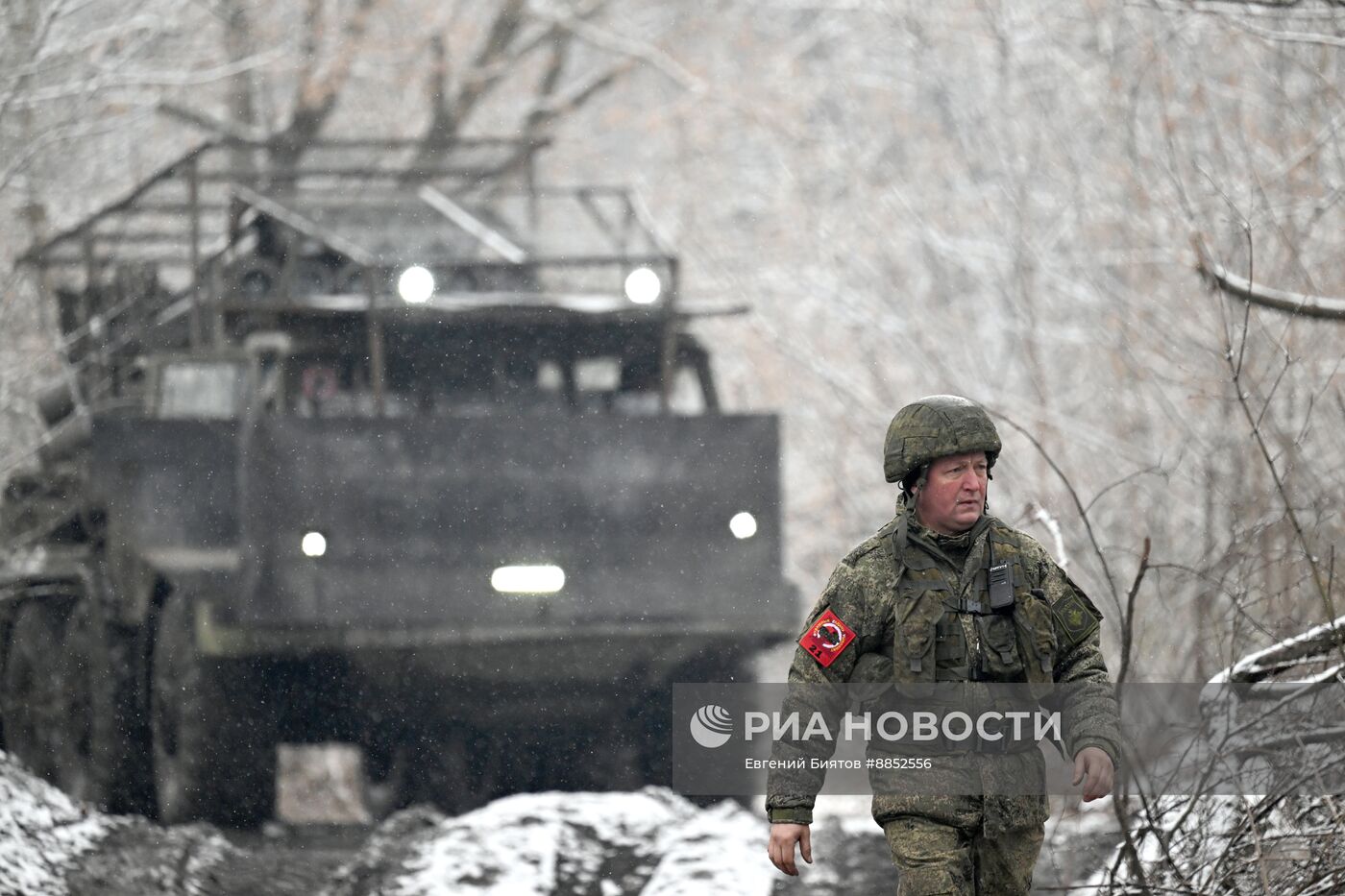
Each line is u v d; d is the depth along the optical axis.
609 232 37.97
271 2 67.69
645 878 27.14
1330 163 44.75
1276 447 36.19
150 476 35.03
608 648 33.91
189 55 64.69
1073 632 15.57
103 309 40.06
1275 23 44.81
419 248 36.88
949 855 15.16
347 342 36.00
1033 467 53.28
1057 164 58.06
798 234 70.00
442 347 35.94
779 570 34.44
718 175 76.00
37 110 54.56
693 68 79.25
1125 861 21.61
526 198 38.38
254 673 34.03
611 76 80.19
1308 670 24.28
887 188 65.75
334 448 34.47
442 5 76.69
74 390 40.56
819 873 27.33
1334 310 27.45
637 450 34.56
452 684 33.72
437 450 34.34
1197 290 46.34
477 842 28.17
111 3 57.88
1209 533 33.66
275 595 34.09
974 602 15.51
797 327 67.94
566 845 28.27
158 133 58.47
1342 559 25.95
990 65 62.69
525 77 79.81
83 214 54.78
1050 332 56.31
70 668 35.41
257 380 35.91
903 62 69.56
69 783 34.38
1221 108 50.19
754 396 62.34
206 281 36.97
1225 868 19.62
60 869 25.64
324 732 33.62
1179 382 46.00
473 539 34.12
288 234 37.00
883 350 67.12
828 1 71.00
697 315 37.78
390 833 30.89
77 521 38.34
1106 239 52.91
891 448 15.86
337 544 34.19
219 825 33.12
